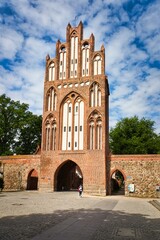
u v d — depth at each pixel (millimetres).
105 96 42906
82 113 42938
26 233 10461
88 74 44031
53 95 45219
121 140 57344
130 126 59125
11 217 14578
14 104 58594
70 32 46875
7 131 57250
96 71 43625
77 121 42844
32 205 20969
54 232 10805
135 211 19375
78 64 44812
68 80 44594
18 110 57438
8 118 57688
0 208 18516
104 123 40938
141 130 57969
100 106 41875
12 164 45531
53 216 15305
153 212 19109
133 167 38438
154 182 37000
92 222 13625
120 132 58938
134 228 12391
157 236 10750
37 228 11523
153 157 37844
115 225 13023
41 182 41719
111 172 39438
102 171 38969
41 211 17453
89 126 41750
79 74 44281
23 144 60281
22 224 12438
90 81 43344
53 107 44594
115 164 39469
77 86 43844
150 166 37719
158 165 37375
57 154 42094
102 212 18062
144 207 22766
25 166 44344
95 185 38719
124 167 38875
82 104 43375
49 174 41688
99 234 10742
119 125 60531
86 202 25453
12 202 23094
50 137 43219
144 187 37250
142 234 11070
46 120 44344
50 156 42406
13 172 45156
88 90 43000
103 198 32781
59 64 46281
